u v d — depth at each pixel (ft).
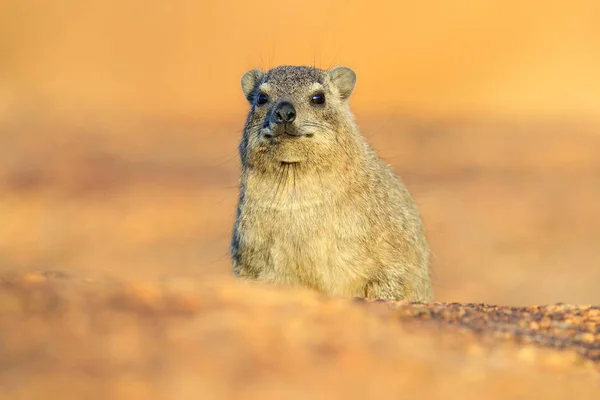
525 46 164.04
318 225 29.53
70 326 17.95
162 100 148.46
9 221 71.26
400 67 161.38
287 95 30.22
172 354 17.03
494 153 101.81
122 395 15.28
